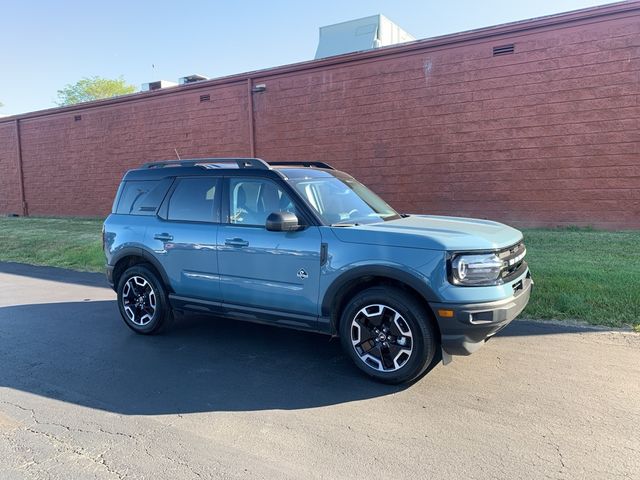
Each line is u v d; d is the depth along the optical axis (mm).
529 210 12062
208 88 17234
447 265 4039
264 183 5121
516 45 11805
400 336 4285
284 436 3557
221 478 3057
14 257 13391
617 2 10562
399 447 3361
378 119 13891
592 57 11023
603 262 8070
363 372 4527
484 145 12453
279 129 15734
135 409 4051
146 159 19297
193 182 5672
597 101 11070
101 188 20922
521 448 3307
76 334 6176
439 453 3273
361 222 5012
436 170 13156
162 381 4625
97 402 4203
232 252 5137
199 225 5465
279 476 3062
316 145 15062
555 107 11523
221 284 5266
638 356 4836
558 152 11594
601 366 4625
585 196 11406
